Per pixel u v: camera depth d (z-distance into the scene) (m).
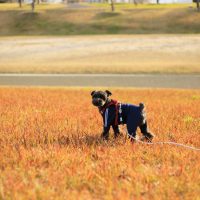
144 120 9.41
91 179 6.08
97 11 125.56
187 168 6.80
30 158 7.28
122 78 40.62
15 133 9.73
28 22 117.06
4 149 7.92
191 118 12.38
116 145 8.71
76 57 59.56
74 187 5.76
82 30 107.81
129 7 141.50
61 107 16.31
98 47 68.62
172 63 51.16
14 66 50.16
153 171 6.52
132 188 5.56
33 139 9.05
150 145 8.59
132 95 26.30
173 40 73.62
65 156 7.28
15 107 16.06
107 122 9.33
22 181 5.77
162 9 124.81
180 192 5.71
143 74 43.38
